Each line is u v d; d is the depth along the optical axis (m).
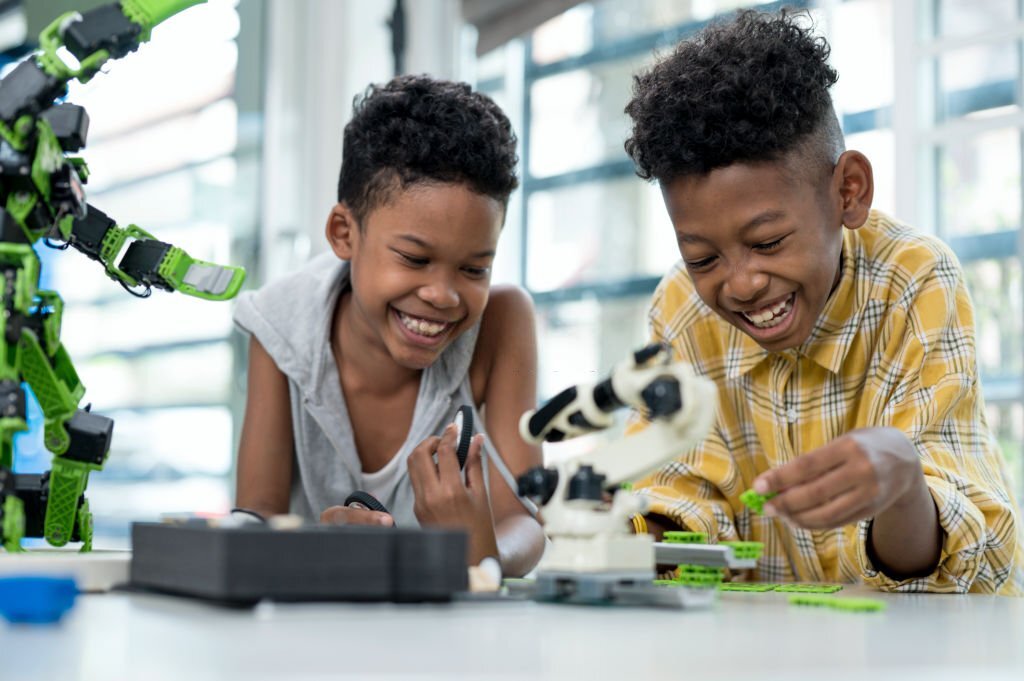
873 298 1.14
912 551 0.91
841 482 0.73
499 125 1.19
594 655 0.45
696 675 0.40
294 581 0.58
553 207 2.28
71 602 0.55
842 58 1.91
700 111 0.99
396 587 0.61
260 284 2.56
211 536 0.58
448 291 1.14
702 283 1.05
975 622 0.63
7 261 0.71
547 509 0.69
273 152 2.59
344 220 1.26
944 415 1.07
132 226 0.92
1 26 2.42
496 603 0.64
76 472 0.83
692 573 0.85
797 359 1.18
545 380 2.24
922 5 1.86
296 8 2.62
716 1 2.03
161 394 2.44
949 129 1.82
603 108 2.20
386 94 1.20
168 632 0.51
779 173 1.00
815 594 0.86
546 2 2.35
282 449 1.29
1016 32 1.77
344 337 1.29
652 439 0.68
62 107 0.77
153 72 2.47
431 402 1.27
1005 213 1.77
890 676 0.40
